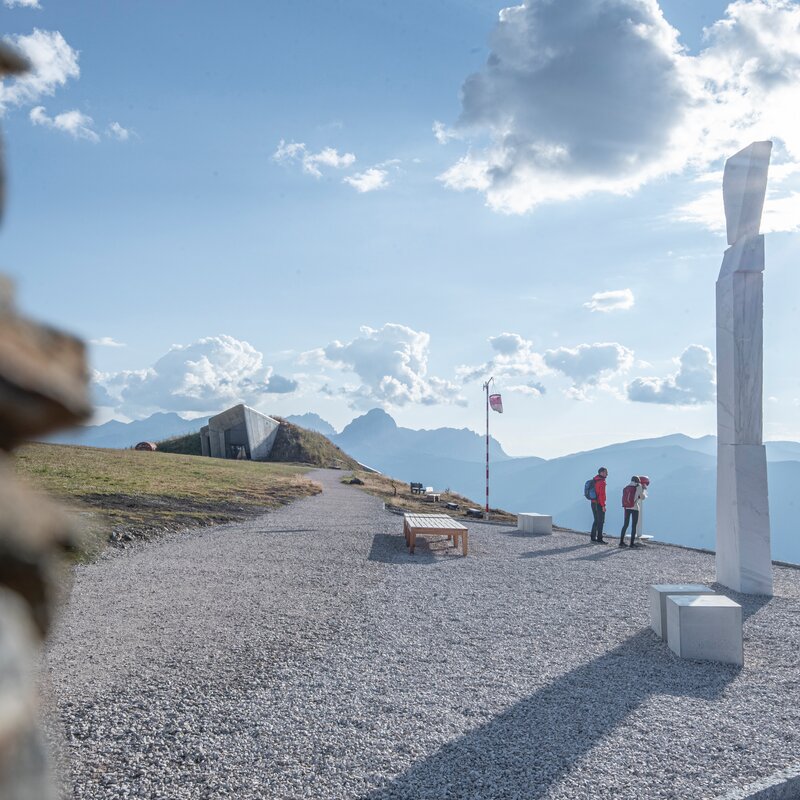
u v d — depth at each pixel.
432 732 6.00
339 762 5.34
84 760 5.11
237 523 19.94
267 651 7.98
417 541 18.77
